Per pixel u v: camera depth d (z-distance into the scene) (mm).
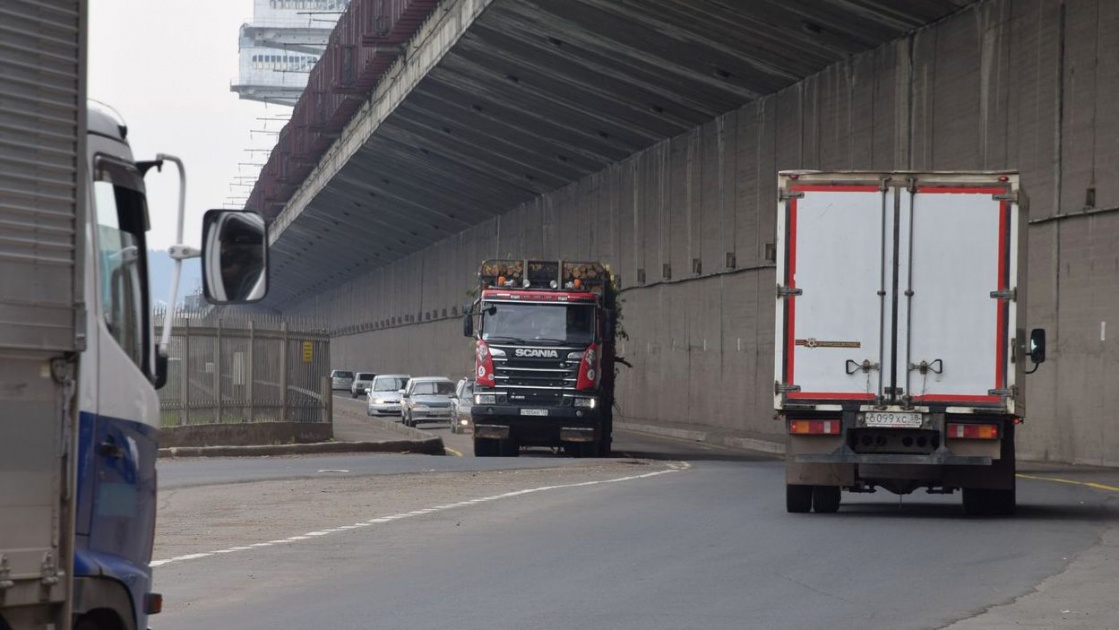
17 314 9617
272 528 34031
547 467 57688
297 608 21500
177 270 12406
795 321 35125
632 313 117938
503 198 150500
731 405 97562
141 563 12164
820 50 79250
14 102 9617
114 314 11773
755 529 32844
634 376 118500
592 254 127812
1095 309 60000
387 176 157625
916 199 34875
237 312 73750
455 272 181125
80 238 10125
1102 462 59656
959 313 34781
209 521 35719
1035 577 24797
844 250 35000
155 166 12547
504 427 68125
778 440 84688
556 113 110312
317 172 180250
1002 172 34719
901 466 35281
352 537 31922
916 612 20938
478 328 69438
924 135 71625
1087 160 60125
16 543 9664
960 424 34656
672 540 30672
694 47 85000
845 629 19469
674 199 108062
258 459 63031
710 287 101125
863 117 77750
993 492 35812
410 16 110500
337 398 192875
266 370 71625
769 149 90562
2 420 9562
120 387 11711
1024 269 35406
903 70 73500
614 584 23984
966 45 68062
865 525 33719
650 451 80562
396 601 22156
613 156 119188
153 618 20516
